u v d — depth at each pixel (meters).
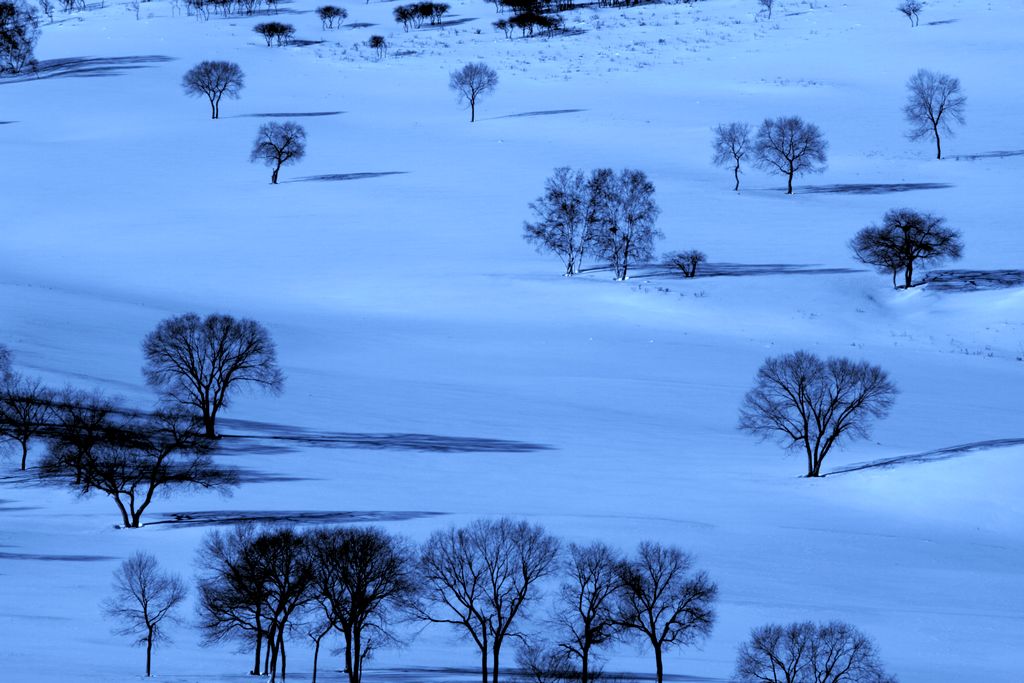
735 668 73.56
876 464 134.50
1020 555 105.19
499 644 73.38
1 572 91.25
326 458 139.50
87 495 123.00
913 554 103.19
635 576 74.12
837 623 76.56
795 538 105.31
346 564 70.81
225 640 75.31
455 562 78.06
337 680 69.44
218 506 115.25
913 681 69.00
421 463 138.12
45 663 67.88
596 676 71.44
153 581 81.81
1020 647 77.69
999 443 137.62
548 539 86.81
